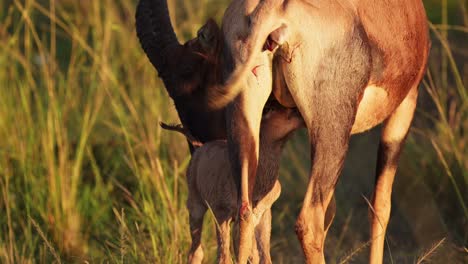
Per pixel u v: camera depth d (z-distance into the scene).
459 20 34.19
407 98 20.42
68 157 26.41
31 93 29.33
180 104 20.66
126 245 21.25
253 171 17.45
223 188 19.33
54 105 26.14
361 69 17.50
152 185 24.66
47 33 36.12
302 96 17.12
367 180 28.03
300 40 16.88
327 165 17.31
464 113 27.98
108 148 27.36
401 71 19.06
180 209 23.12
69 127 28.08
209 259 22.66
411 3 19.64
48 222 24.11
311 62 17.00
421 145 27.84
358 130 19.38
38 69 32.25
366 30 17.81
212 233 23.03
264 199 19.59
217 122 20.41
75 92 29.19
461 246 23.97
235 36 17.11
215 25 17.97
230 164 17.70
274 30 16.69
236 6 17.30
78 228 24.22
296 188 27.70
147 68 29.12
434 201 25.84
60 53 34.44
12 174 25.52
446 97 28.78
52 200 24.47
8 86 28.62
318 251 17.28
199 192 20.08
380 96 18.86
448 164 26.33
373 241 20.67
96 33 31.09
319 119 17.19
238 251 17.47
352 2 17.70
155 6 21.39
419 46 19.88
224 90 16.86
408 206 26.08
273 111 18.53
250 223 17.31
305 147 29.89
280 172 28.22
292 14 16.80
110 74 27.81
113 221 24.83
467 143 26.75
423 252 22.58
